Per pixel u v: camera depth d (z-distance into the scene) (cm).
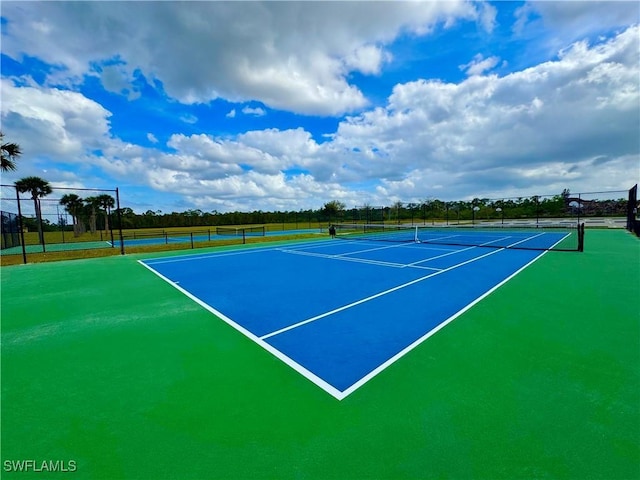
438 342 381
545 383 284
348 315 498
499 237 2017
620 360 324
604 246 1327
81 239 2923
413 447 209
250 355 361
